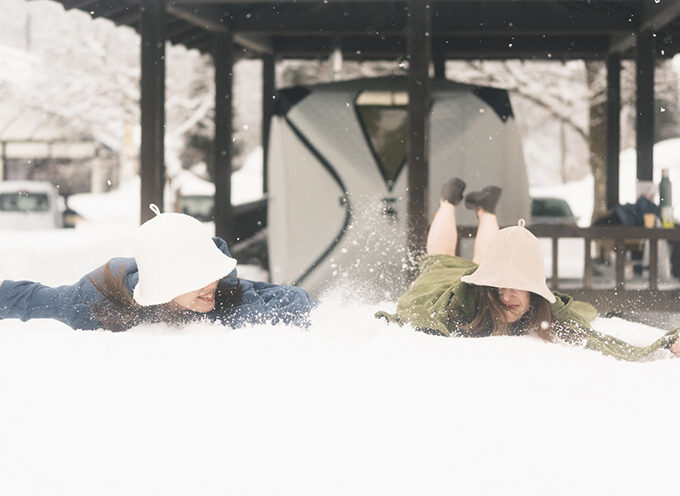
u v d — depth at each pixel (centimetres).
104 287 273
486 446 141
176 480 131
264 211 1516
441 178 855
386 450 139
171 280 244
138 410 155
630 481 130
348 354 189
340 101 870
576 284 948
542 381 171
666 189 891
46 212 1973
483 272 275
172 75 2778
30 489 129
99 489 129
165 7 901
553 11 1174
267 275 1020
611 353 262
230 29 1246
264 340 200
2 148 3253
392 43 1347
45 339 203
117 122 2947
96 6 1010
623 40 1274
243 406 156
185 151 2958
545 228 784
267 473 133
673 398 160
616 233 779
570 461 136
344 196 858
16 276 831
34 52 2752
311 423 149
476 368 179
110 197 3175
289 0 984
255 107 3098
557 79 2377
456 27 1183
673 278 970
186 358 184
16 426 149
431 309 289
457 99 866
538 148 4047
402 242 841
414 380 170
